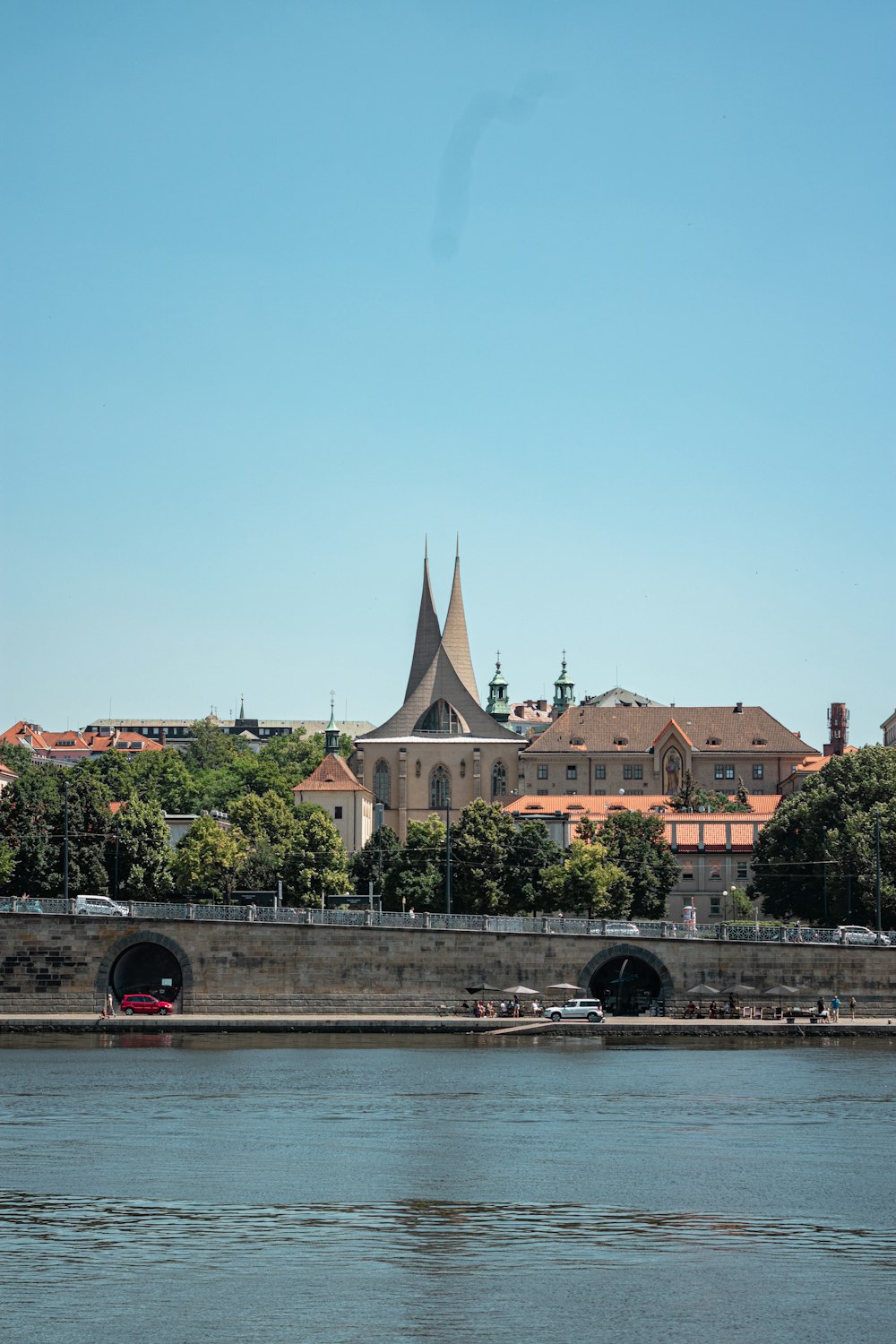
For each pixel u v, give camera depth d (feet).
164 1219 214.90
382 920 509.35
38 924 482.28
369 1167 252.83
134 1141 275.59
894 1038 477.36
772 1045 457.68
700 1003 513.04
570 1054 426.51
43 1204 223.30
